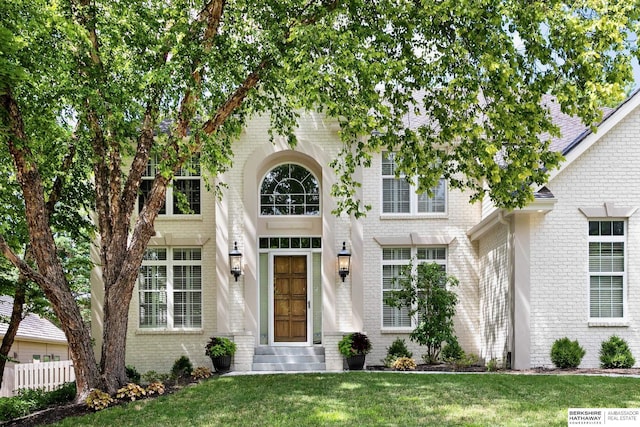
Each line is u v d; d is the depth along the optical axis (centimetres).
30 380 1695
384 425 918
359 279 1673
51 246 1162
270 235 1811
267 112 1739
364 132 1120
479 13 1043
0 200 1325
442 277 1734
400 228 1917
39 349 2519
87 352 1186
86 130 1231
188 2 1229
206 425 948
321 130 1738
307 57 1047
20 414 1138
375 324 1888
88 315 3141
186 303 1844
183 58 1117
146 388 1241
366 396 1131
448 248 1909
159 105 1220
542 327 1526
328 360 1634
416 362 1825
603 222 1556
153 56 1183
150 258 1855
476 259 1903
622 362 1488
